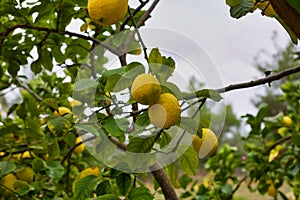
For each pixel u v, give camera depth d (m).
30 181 2.18
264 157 3.23
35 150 2.25
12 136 2.58
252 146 3.35
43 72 2.89
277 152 3.18
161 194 2.28
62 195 2.86
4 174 1.85
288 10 1.11
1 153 2.32
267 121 3.45
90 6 1.33
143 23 2.06
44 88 2.93
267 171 3.20
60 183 2.81
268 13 1.33
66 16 1.88
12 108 2.52
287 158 3.23
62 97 2.58
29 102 2.43
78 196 1.68
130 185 1.73
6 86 2.70
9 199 2.10
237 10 1.24
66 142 2.24
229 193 3.20
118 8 1.32
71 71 2.32
